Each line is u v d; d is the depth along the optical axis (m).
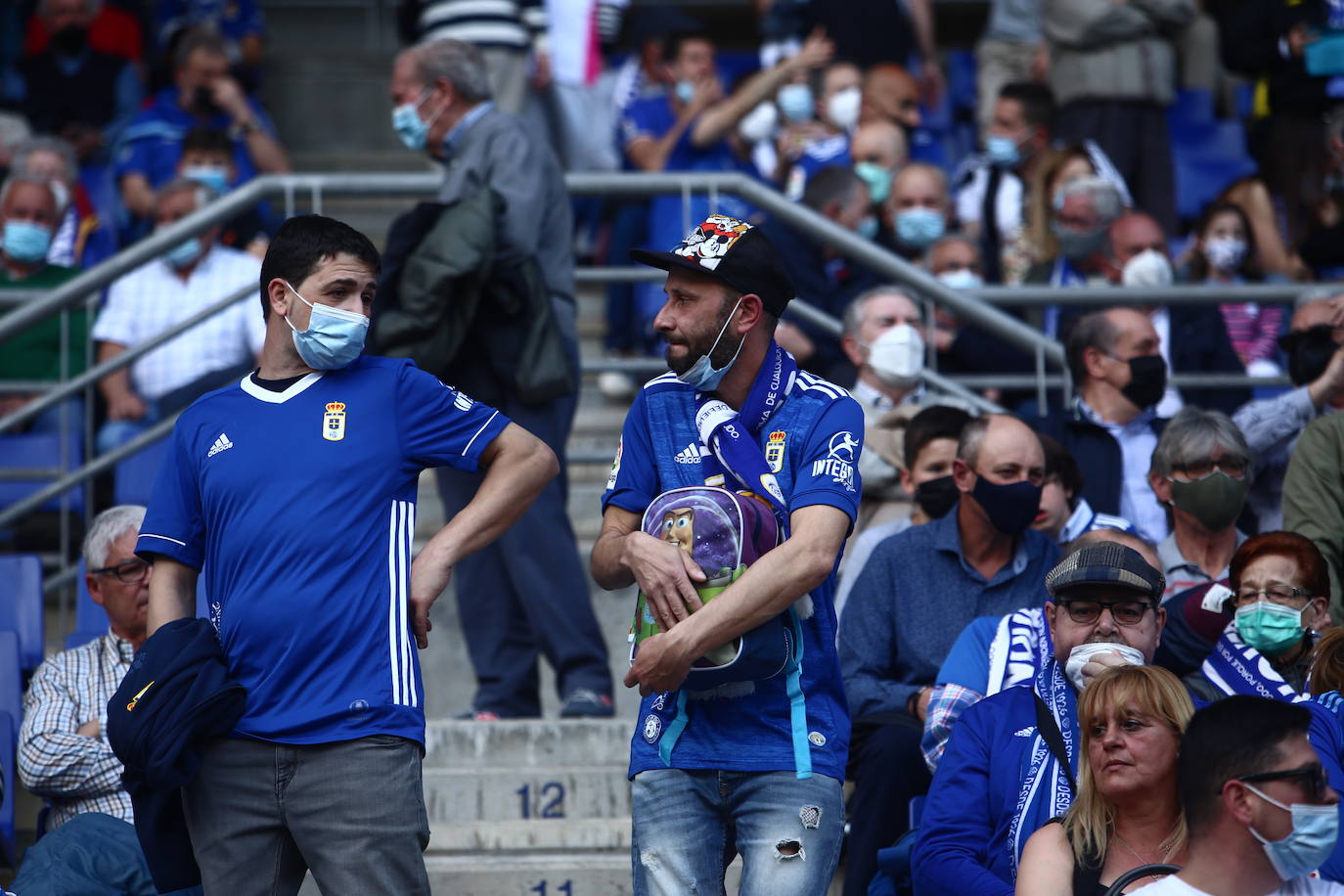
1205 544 18.86
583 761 19.31
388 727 12.29
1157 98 33.91
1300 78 33.38
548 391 20.09
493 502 12.92
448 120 20.97
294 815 12.20
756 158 32.69
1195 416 18.73
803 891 11.98
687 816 12.24
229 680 12.29
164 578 12.89
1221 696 16.28
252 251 28.09
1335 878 13.24
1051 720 14.30
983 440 17.78
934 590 18.11
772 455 12.45
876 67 33.56
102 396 26.20
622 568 12.42
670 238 29.14
